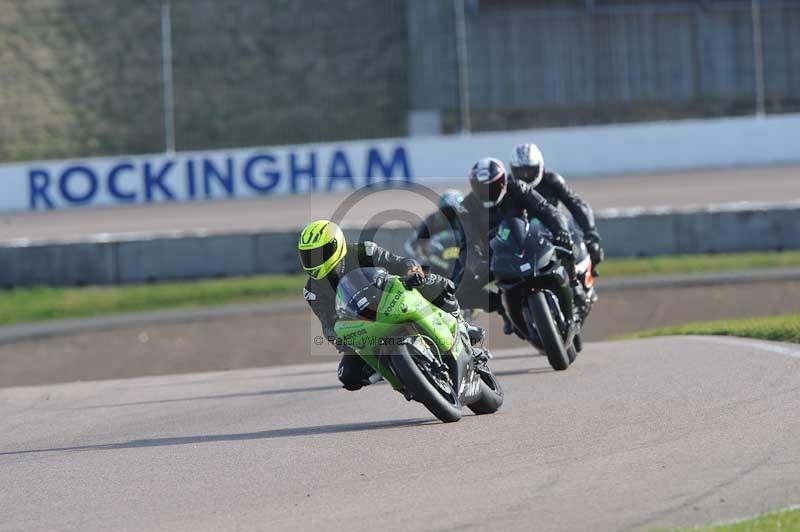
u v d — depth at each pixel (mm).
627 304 56719
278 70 118062
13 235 83250
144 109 113312
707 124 94188
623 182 89688
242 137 110938
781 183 84375
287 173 94125
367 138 111500
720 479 16625
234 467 20234
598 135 94250
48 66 116625
